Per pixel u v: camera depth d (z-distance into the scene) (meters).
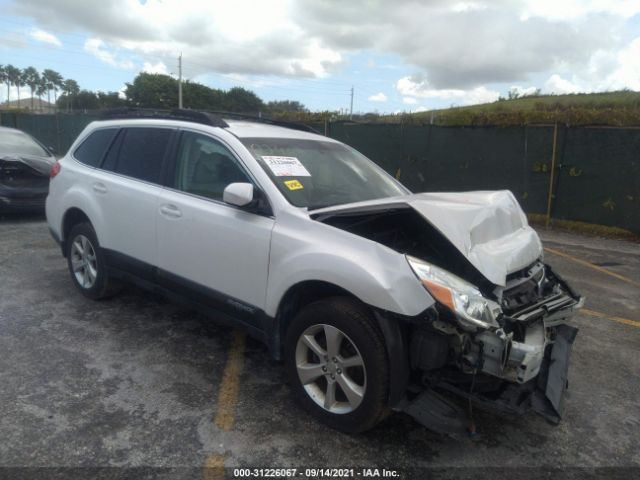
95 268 4.81
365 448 2.89
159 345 4.04
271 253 3.19
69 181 4.92
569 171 9.93
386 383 2.74
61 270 5.80
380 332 2.76
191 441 2.86
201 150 3.87
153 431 2.93
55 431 2.88
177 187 3.93
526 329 2.86
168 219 3.85
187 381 3.51
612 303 5.65
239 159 3.58
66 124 21.02
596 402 3.54
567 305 3.24
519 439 3.08
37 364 3.63
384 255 2.74
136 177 4.29
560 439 3.10
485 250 3.01
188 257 3.74
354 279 2.76
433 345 2.65
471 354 2.67
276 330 3.26
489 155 10.90
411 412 2.69
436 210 3.08
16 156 8.29
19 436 2.81
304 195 3.45
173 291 3.96
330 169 3.94
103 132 4.87
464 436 2.66
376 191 4.00
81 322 4.39
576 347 4.44
